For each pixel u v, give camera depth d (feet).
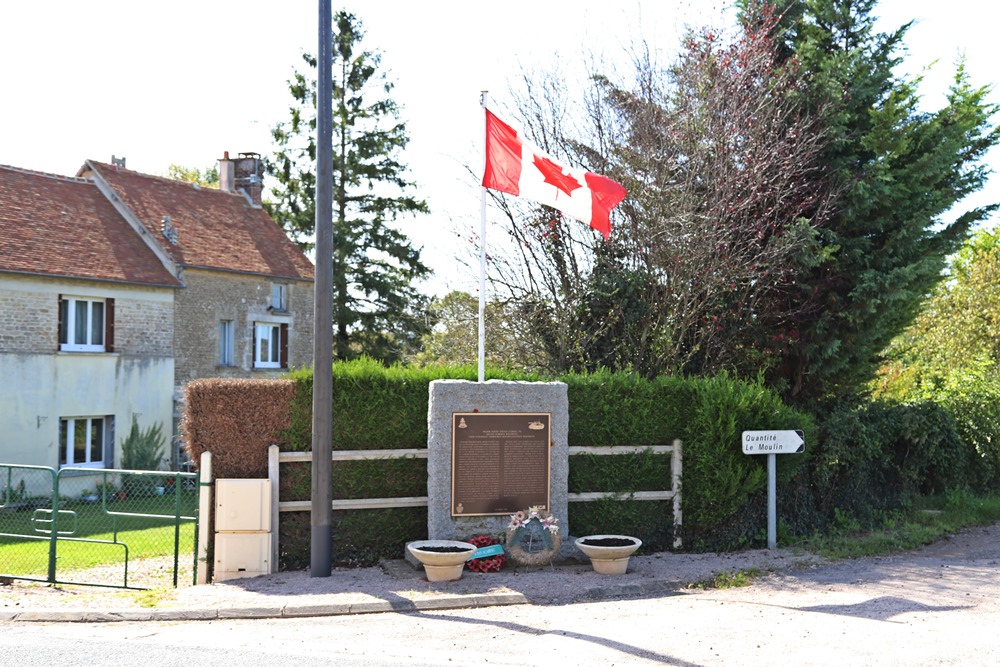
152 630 26.30
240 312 96.02
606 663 22.02
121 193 92.94
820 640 23.98
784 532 40.27
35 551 46.83
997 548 40.14
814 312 47.39
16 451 74.13
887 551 39.01
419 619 27.30
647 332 47.55
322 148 32.37
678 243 46.52
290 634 25.39
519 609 28.76
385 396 36.58
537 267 51.85
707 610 27.99
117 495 51.70
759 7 51.08
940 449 47.80
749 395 39.09
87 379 79.97
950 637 24.14
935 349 82.58
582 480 38.42
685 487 39.01
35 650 23.43
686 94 49.03
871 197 45.32
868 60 49.47
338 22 122.11
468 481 35.37
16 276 74.64
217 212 103.04
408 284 121.49
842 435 42.63
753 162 45.80
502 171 37.11
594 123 52.16
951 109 48.34
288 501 35.42
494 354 53.16
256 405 35.27
